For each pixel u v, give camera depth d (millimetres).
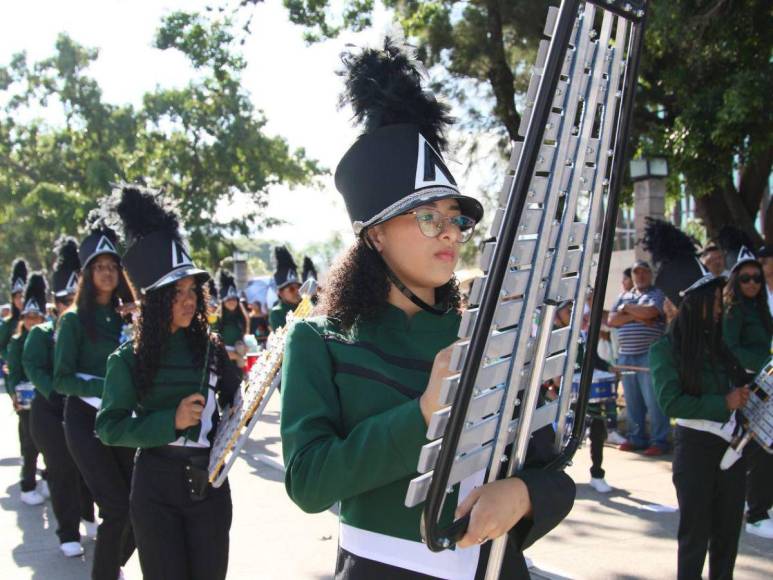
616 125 1669
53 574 5301
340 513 1898
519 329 1479
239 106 31438
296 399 1756
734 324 5484
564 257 1550
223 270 11867
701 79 10383
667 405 3926
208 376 3818
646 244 4699
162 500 3539
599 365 7113
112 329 4969
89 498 6109
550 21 1359
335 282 1874
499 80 12695
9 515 6812
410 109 1789
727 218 12094
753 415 3826
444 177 1768
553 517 1632
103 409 3678
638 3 1544
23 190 33438
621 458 7988
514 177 1348
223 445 3361
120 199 3816
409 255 1795
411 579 1739
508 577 1846
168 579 3500
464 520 1535
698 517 3936
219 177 31734
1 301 52531
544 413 1684
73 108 31875
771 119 9562
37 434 5691
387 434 1563
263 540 5734
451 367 1389
